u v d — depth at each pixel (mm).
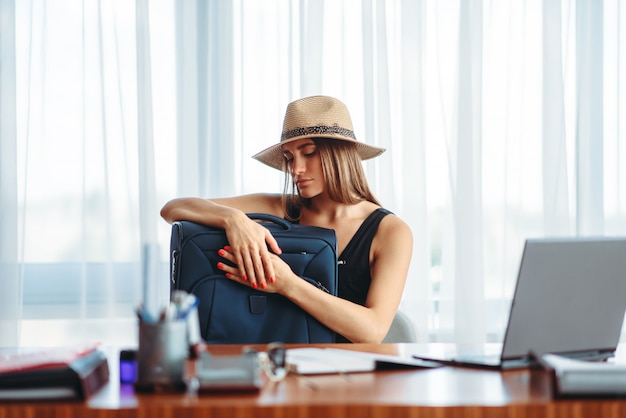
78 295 3018
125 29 3018
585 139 3312
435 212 3203
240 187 3061
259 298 1885
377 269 2125
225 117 3047
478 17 3178
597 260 1388
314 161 2195
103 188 3002
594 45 3324
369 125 3076
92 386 1121
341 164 2197
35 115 3008
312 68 3066
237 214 1939
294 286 1870
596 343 1444
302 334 1892
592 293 1401
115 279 2998
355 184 2246
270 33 3082
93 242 2998
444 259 3174
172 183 3057
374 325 1933
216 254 1905
